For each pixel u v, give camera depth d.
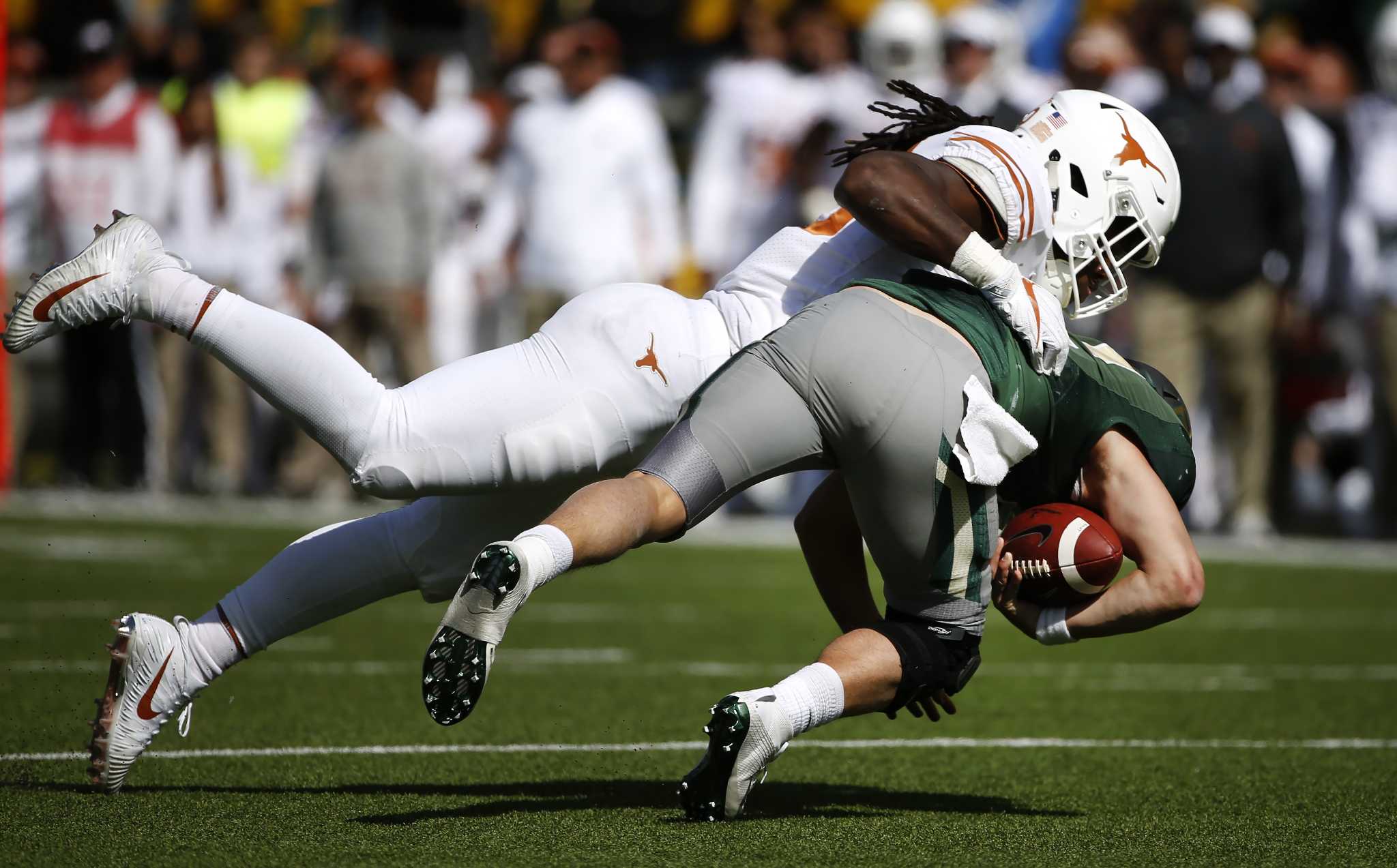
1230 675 21.62
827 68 41.06
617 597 29.02
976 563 12.76
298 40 54.22
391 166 38.34
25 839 11.70
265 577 13.93
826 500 14.23
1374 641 25.02
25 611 24.23
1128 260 14.25
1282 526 42.09
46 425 49.16
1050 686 20.67
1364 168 37.69
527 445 12.84
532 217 37.22
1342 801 14.02
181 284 12.90
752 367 12.54
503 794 13.73
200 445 44.78
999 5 49.00
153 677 13.47
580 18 57.31
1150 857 11.88
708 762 12.33
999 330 12.69
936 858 11.62
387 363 40.59
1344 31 54.53
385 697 18.55
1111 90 36.44
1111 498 13.17
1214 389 40.06
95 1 55.00
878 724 17.81
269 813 12.73
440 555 13.98
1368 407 40.28
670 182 37.69
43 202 40.19
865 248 13.54
